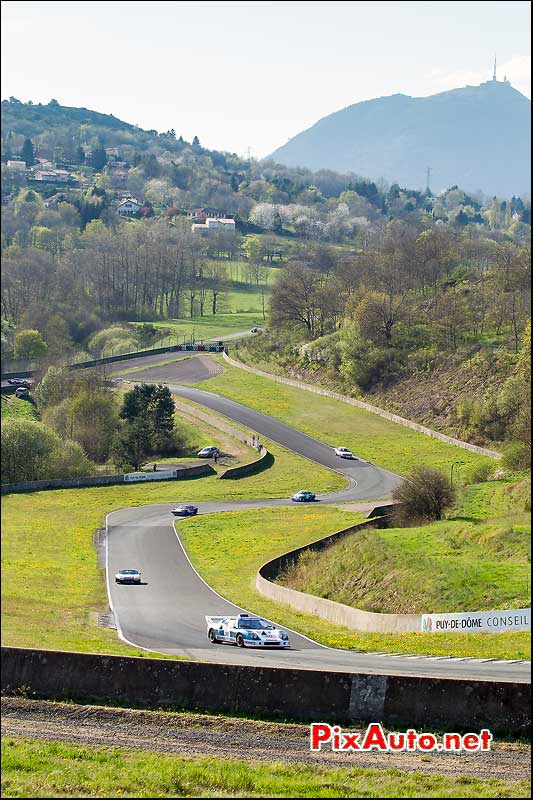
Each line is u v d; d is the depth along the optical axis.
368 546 105.06
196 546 124.88
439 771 39.69
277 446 199.00
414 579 90.38
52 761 40.19
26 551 115.31
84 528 134.12
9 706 46.66
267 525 137.38
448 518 121.12
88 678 47.91
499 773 39.47
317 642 72.31
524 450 153.88
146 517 143.88
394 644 69.38
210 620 73.00
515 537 98.69
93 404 195.88
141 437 185.00
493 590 81.88
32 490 157.75
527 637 68.06
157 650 64.75
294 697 46.09
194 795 36.97
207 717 45.53
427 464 183.00
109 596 93.75
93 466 177.38
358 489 168.75
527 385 194.00
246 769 39.56
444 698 44.91
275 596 96.44
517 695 44.53
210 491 166.25
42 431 169.50
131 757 40.81
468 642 67.62
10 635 64.25
